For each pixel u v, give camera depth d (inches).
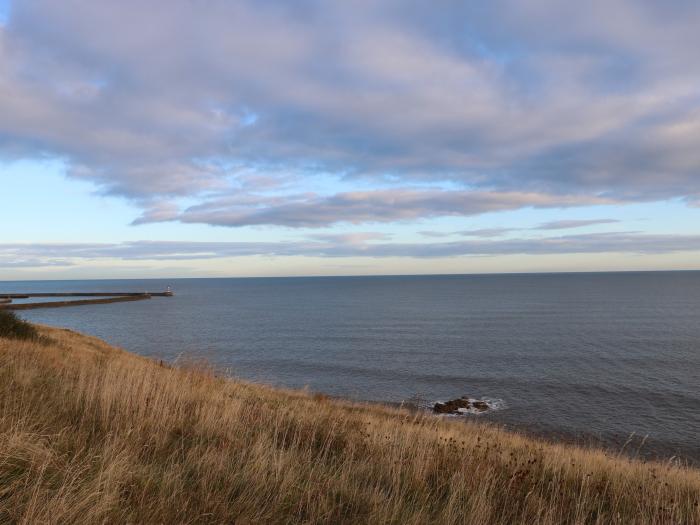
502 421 1261.1
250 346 2652.6
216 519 145.3
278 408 345.7
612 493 242.8
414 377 1838.1
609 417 1305.4
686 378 1779.0
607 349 2475.4
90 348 967.0
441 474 229.5
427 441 285.3
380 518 162.2
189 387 359.3
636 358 2203.5
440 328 3528.5
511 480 216.8
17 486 140.4
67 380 319.3
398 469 213.0
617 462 342.6
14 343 563.5
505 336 3038.9
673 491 262.4
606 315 4404.5
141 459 187.8
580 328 3417.8
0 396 227.0
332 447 263.3
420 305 6136.8
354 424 334.3
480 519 173.5
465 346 2635.3
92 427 214.2
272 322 4060.0
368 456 242.2
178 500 151.5
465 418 1285.7
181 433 236.5
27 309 5191.9
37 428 195.6
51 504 128.6
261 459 196.2
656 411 1366.9
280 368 2018.9
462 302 6619.1
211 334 3196.4
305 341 2866.6
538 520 180.2
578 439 1074.1
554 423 1249.4
